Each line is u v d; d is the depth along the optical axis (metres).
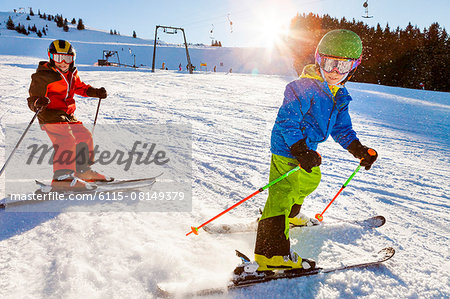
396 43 56.16
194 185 3.30
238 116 7.72
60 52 2.66
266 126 6.76
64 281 1.70
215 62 64.62
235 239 2.28
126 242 2.08
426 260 2.18
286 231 1.89
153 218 2.48
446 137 7.73
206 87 14.27
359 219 2.82
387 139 6.98
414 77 54.84
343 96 2.06
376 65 56.72
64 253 1.93
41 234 2.14
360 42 1.86
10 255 1.90
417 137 7.48
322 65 1.88
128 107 7.77
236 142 5.27
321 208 3.00
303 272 1.88
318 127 2.00
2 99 7.45
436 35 58.44
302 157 1.78
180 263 1.90
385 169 4.56
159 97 10.01
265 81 20.48
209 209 2.74
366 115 10.31
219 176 3.61
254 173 3.77
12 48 64.06
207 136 5.53
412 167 4.81
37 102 2.54
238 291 1.74
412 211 3.07
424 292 1.83
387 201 3.30
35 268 1.80
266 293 1.74
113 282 1.72
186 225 2.42
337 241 2.36
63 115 2.76
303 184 2.15
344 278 1.89
